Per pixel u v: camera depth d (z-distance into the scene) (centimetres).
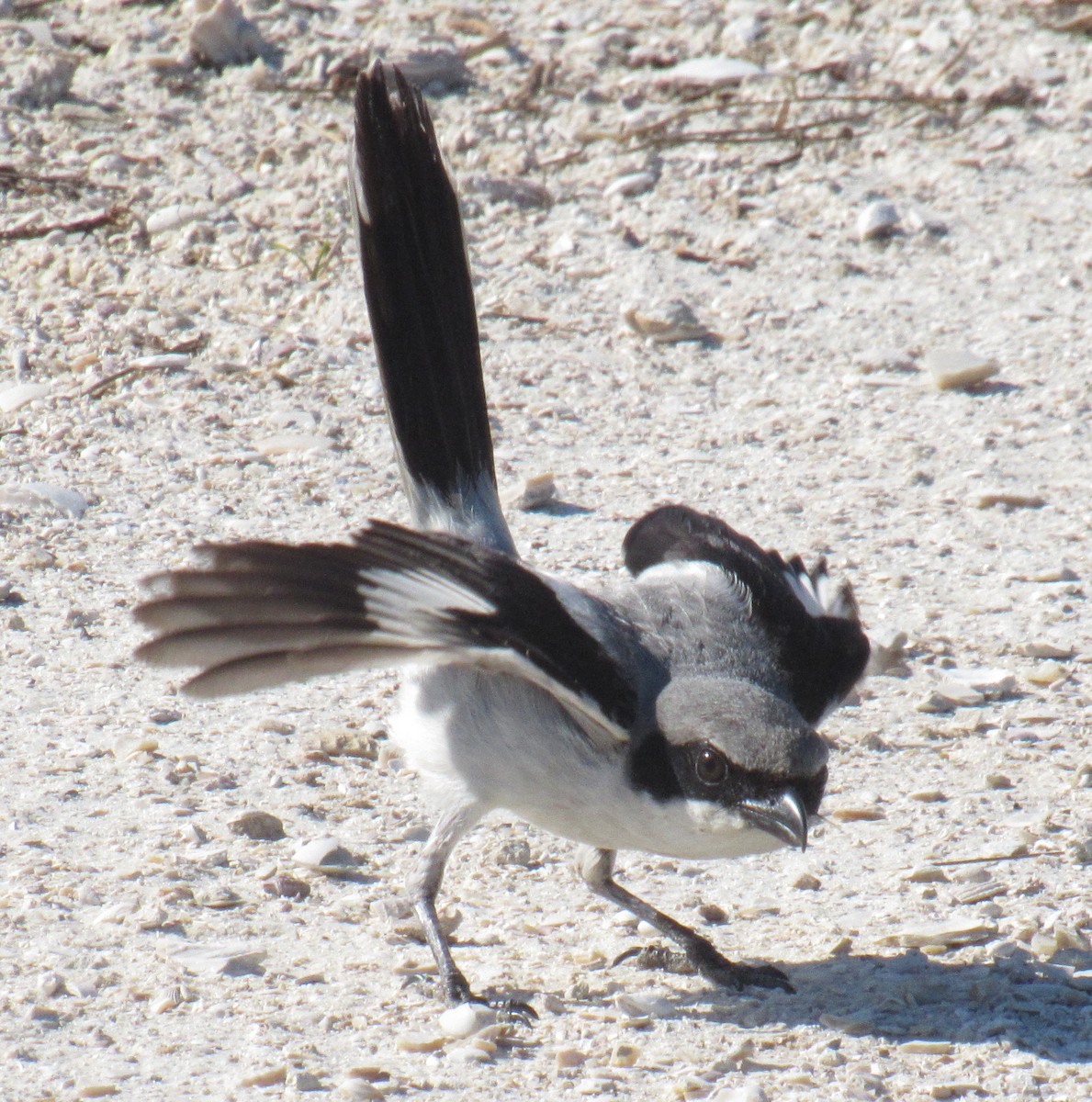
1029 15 2323
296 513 1289
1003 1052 771
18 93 1873
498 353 1590
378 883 904
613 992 830
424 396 926
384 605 707
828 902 912
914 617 1212
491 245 1761
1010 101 2114
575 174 1905
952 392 1569
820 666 835
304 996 796
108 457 1352
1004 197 1919
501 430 1463
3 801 945
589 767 782
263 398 1462
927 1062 762
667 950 862
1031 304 1725
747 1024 799
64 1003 775
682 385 1566
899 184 1939
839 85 2131
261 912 868
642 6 2305
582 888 931
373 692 1113
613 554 1262
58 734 1020
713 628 821
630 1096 727
